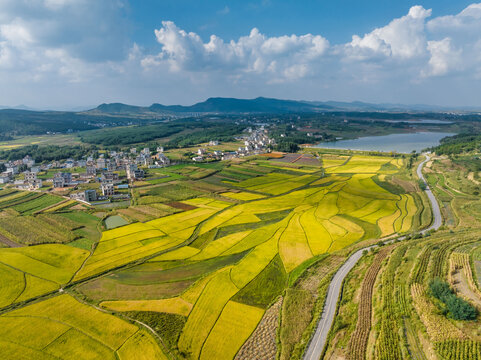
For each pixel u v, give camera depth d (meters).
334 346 74.50
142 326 83.06
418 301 83.69
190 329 82.31
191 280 105.38
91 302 92.94
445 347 67.75
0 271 109.19
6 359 71.81
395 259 107.94
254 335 80.75
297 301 91.94
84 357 72.88
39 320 85.19
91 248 127.94
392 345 70.94
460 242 117.12
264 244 132.25
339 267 110.62
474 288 85.88
